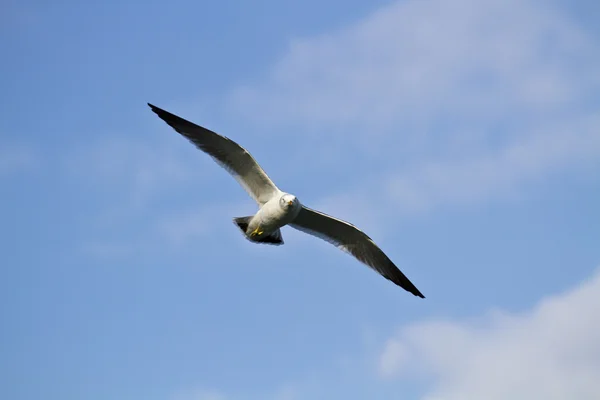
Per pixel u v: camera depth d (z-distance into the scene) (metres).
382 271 18.47
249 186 17.58
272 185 17.36
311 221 18.11
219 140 16.98
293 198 17.02
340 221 17.88
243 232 17.98
